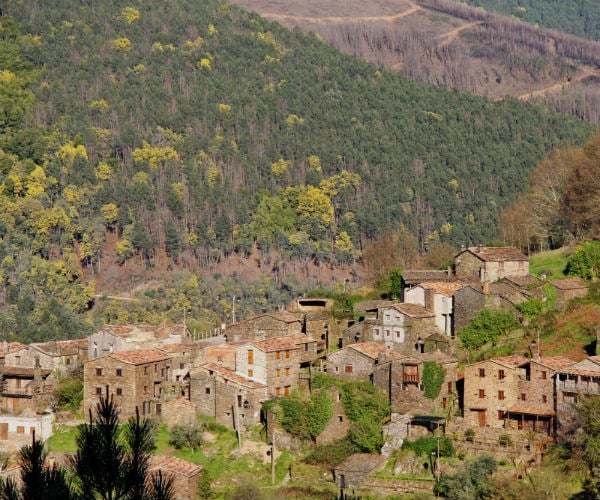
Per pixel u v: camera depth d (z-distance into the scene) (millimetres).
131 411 176500
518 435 156875
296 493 156875
